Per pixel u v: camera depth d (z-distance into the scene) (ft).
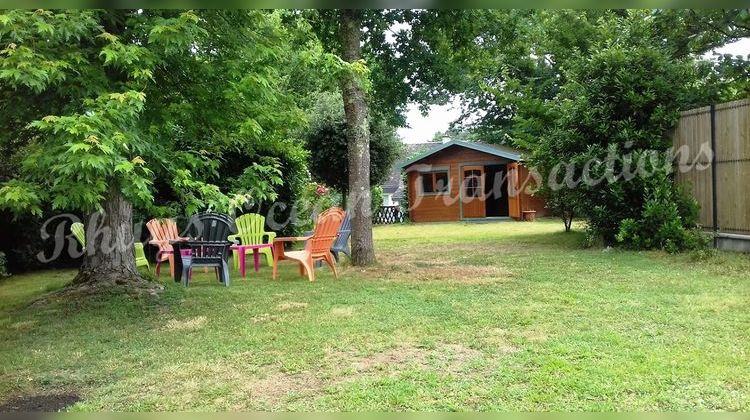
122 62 15.39
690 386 10.56
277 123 22.86
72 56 14.98
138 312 18.84
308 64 22.54
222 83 19.54
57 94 15.98
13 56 13.41
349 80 26.45
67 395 11.46
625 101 31.04
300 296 20.86
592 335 14.06
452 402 10.30
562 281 21.74
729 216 27.61
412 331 15.16
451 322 15.93
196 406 10.57
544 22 48.47
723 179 27.89
